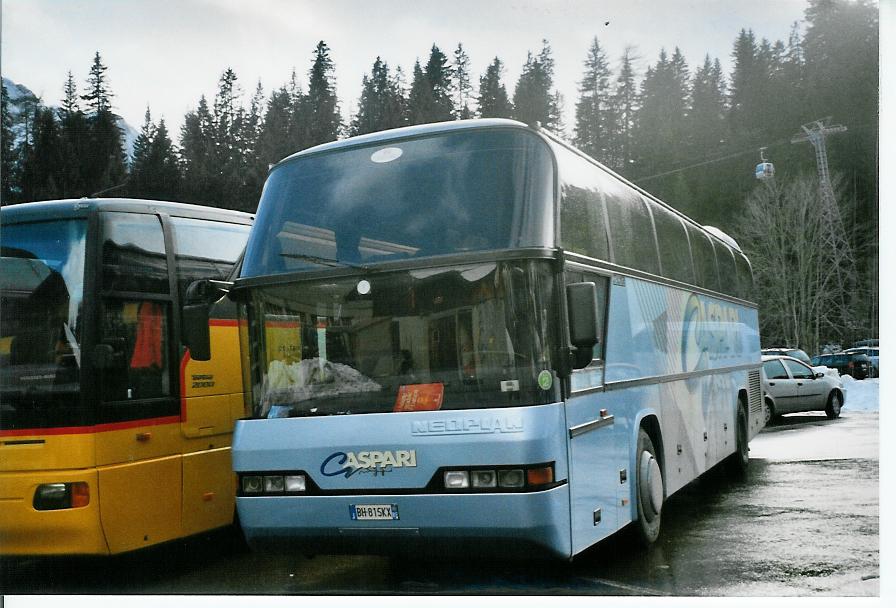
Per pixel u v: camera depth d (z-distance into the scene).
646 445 7.09
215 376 7.57
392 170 5.68
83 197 6.80
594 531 5.58
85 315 6.30
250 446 5.41
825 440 15.11
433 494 4.96
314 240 5.62
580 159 6.51
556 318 5.21
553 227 5.38
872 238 19.69
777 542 7.19
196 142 14.98
